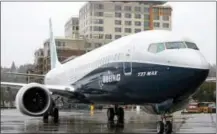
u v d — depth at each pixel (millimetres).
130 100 14781
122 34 109000
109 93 16016
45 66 97125
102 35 106688
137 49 13898
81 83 19312
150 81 12984
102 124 17938
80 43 93312
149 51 13328
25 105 17266
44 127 15938
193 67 11781
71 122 19594
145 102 13867
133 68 13867
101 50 17891
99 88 17000
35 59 102125
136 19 111500
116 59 15297
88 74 18438
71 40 92750
